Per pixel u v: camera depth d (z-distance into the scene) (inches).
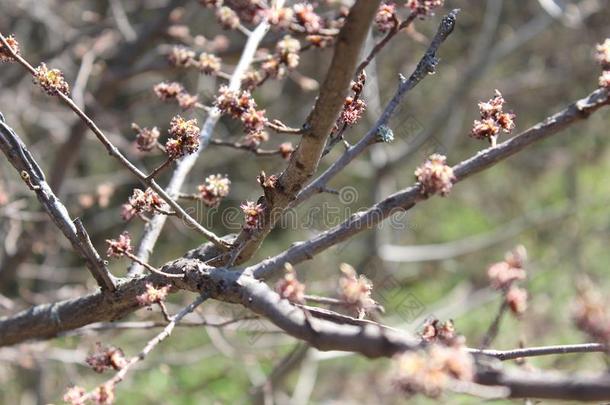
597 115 470.9
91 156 451.8
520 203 506.6
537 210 454.6
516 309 122.1
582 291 78.5
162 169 110.7
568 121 111.6
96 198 280.5
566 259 415.2
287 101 441.1
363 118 374.9
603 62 114.4
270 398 199.8
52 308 139.3
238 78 152.3
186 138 110.0
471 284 407.8
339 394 377.7
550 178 512.4
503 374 72.6
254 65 216.7
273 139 381.4
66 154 271.3
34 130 415.8
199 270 104.8
